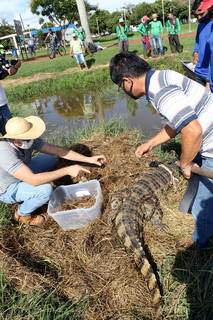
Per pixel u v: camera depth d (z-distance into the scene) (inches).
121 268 130.9
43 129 147.6
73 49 534.6
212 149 109.8
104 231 146.6
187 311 113.7
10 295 119.1
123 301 120.3
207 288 117.6
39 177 142.3
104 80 484.7
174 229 148.5
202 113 104.5
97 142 215.9
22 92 474.6
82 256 138.2
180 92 97.2
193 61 202.8
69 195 163.3
